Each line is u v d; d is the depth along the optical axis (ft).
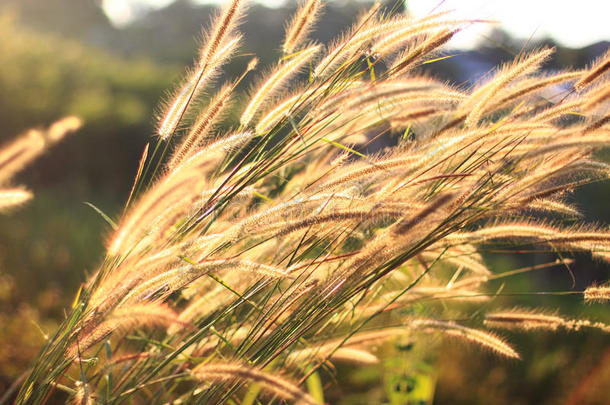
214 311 3.57
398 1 3.45
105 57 21.79
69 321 3.27
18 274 6.63
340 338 3.72
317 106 3.40
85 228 9.31
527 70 3.31
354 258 3.20
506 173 3.44
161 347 3.55
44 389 3.22
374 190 3.44
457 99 3.34
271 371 3.57
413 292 3.73
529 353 6.44
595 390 5.65
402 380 4.29
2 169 3.28
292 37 3.56
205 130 3.38
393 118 3.42
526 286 9.67
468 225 3.37
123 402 3.37
